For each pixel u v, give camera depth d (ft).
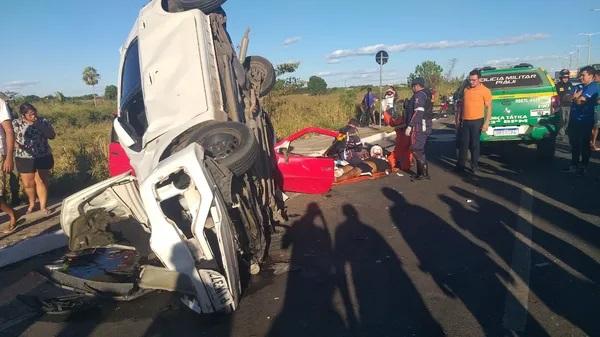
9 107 24.56
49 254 21.95
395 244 20.13
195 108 16.40
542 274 16.43
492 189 29.04
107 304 16.21
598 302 14.34
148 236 18.84
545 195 26.91
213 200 13.79
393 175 34.76
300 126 65.77
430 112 32.37
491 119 36.37
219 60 17.89
